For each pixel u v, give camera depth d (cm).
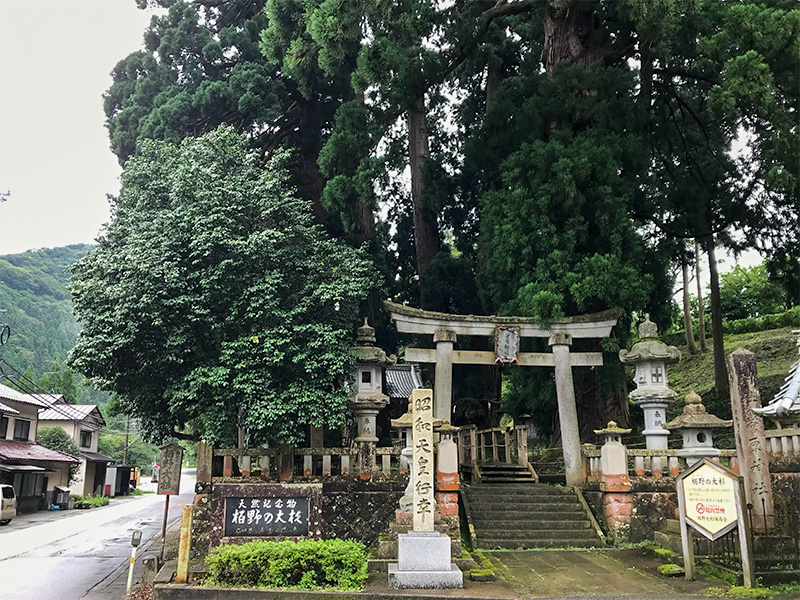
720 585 894
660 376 1464
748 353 1088
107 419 6938
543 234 1597
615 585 935
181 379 1238
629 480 1301
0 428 3059
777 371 2452
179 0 2519
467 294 2208
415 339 2336
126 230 1387
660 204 1797
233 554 883
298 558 884
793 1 1752
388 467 1279
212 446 1217
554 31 1977
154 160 1553
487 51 2270
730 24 1625
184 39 2386
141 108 2330
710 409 2362
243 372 1181
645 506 1283
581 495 1404
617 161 1644
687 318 3125
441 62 1984
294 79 2247
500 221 1677
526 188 1670
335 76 2273
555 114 1791
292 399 1178
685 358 3089
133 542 1045
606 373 1631
